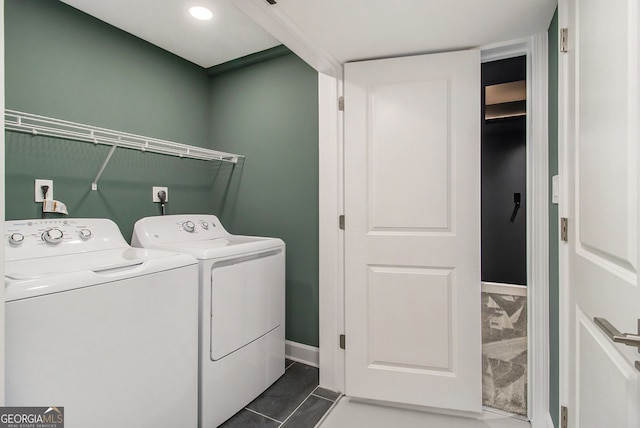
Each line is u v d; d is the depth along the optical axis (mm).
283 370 2055
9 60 1538
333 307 1895
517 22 1429
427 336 1695
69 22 1761
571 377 1108
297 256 2242
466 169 1637
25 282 957
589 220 928
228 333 1629
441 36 1553
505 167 1786
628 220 686
